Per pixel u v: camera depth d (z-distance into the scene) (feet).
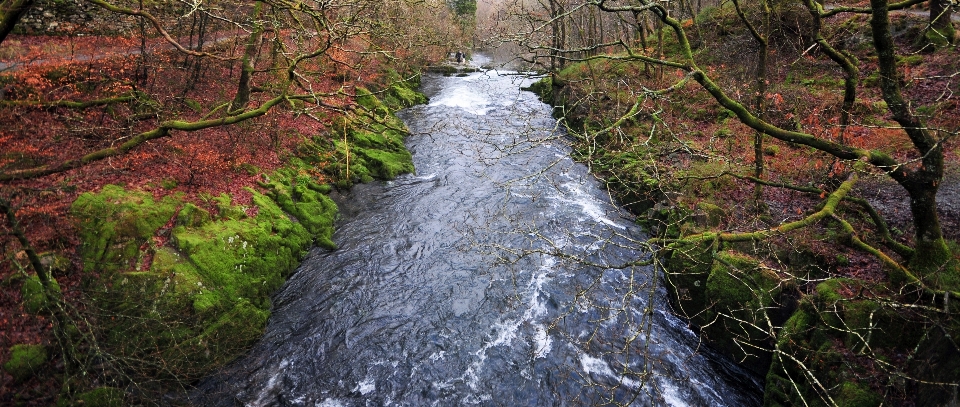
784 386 28.89
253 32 47.78
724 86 65.62
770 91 57.98
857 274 31.89
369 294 39.52
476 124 80.38
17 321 27.32
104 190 35.70
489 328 35.96
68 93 42.45
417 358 33.35
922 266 25.98
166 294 32.09
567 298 38.81
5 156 33.65
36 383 26.09
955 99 46.70
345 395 30.58
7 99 38.68
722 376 32.65
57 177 35.17
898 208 38.11
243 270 37.50
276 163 52.13
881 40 23.29
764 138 53.16
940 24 57.98
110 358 25.14
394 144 67.97
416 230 48.80
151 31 59.98
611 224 49.29
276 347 34.04
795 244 35.01
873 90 55.16
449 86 110.11
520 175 60.08
